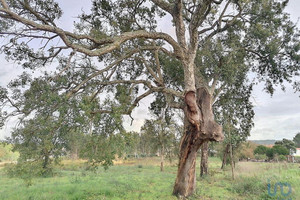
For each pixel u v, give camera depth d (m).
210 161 35.25
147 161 36.94
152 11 10.82
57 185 12.00
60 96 5.96
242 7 10.97
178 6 8.39
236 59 11.41
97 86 8.55
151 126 23.02
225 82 11.08
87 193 9.49
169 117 14.45
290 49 10.89
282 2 10.69
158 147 24.77
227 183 12.65
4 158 27.86
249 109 13.94
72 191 9.88
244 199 8.72
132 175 17.77
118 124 6.69
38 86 6.68
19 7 7.17
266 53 11.27
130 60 11.24
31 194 9.57
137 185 11.78
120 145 6.61
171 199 8.55
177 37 8.91
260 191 9.65
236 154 20.89
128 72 12.02
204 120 8.41
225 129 14.16
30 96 6.49
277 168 18.88
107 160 7.19
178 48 8.53
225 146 20.08
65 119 5.98
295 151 46.38
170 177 16.38
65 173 19.34
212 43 10.91
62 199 8.48
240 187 10.36
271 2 10.81
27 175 5.86
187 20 11.26
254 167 20.25
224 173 16.80
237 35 11.72
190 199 8.65
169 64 11.56
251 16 11.34
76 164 25.98
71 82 7.89
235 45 11.17
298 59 10.70
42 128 5.87
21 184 12.72
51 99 5.66
